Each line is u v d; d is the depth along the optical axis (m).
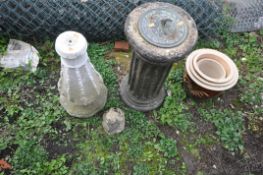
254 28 3.68
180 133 3.12
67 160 2.91
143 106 3.12
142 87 2.86
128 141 3.02
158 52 2.26
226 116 3.21
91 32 3.39
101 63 3.34
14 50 3.28
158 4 2.46
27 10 3.14
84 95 2.77
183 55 2.31
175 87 3.28
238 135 3.09
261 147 3.14
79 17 3.25
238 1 3.69
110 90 3.24
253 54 3.58
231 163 3.04
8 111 3.06
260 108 3.32
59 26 3.31
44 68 3.31
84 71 2.53
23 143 2.87
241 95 3.37
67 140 3.00
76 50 2.28
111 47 3.47
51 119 3.04
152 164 2.95
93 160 2.93
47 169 2.81
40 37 3.40
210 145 3.10
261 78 3.48
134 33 2.32
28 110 3.07
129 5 3.27
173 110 3.17
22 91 3.18
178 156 3.01
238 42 3.63
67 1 3.19
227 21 3.56
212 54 3.15
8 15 3.15
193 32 2.38
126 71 3.38
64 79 2.61
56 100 3.13
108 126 2.96
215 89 2.95
